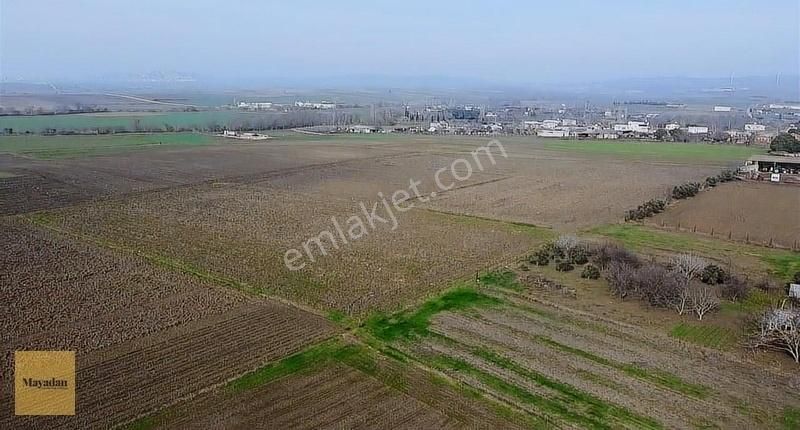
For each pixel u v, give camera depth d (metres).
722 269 38.28
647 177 80.19
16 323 29.20
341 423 21.61
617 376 25.33
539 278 37.38
